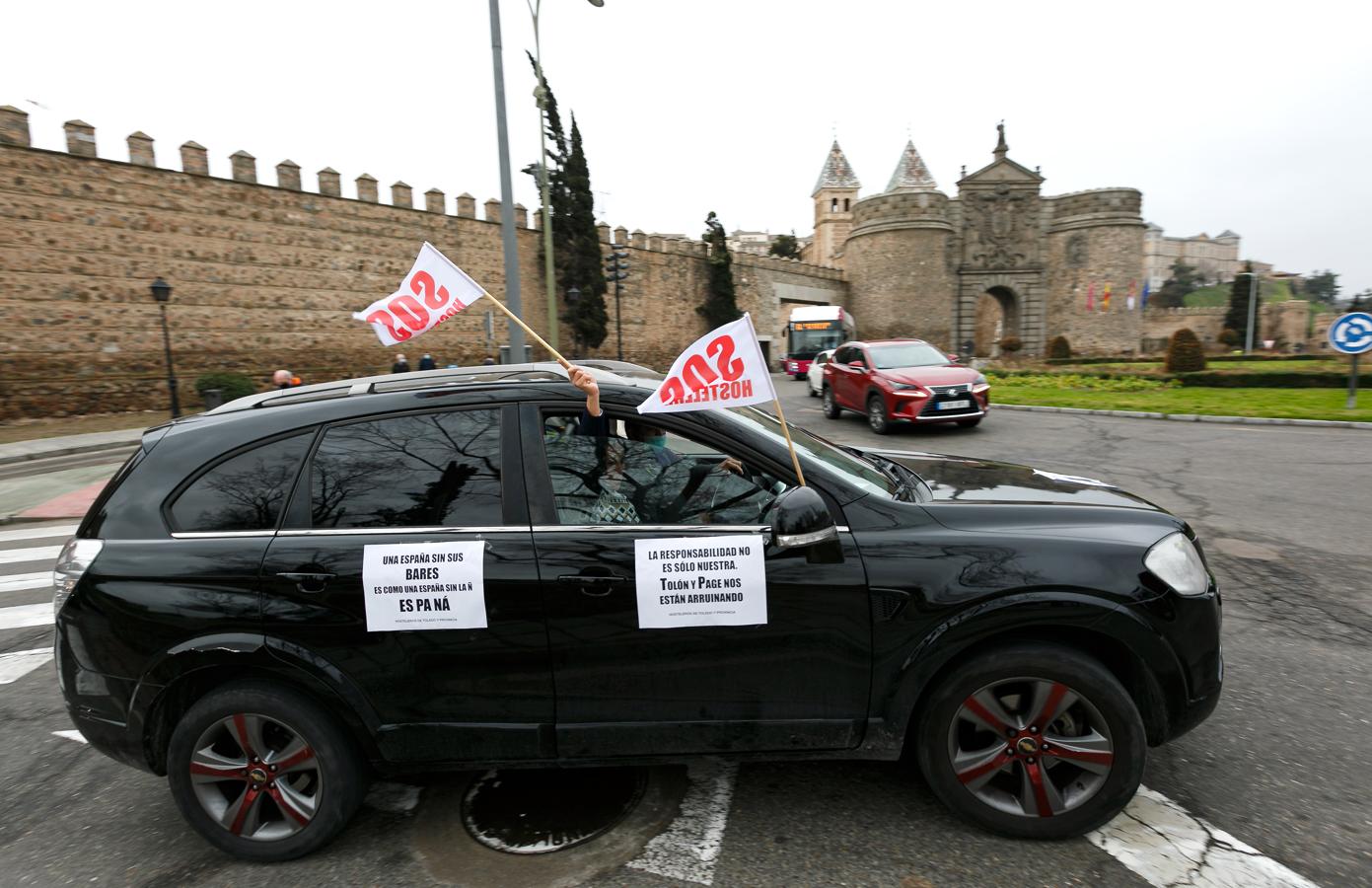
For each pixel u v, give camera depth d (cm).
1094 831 263
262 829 269
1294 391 1831
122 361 2091
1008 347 4728
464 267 3077
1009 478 336
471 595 253
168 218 2181
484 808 292
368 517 263
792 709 259
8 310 1878
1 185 1862
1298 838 257
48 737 385
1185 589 254
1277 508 708
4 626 567
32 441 1620
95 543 268
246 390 2041
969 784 260
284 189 2464
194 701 271
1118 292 4962
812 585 252
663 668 257
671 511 269
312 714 260
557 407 273
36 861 278
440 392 278
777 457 271
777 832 269
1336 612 464
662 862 254
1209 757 309
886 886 238
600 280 3566
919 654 251
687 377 265
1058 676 248
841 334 3516
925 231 5094
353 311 2689
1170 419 1401
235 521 265
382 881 254
